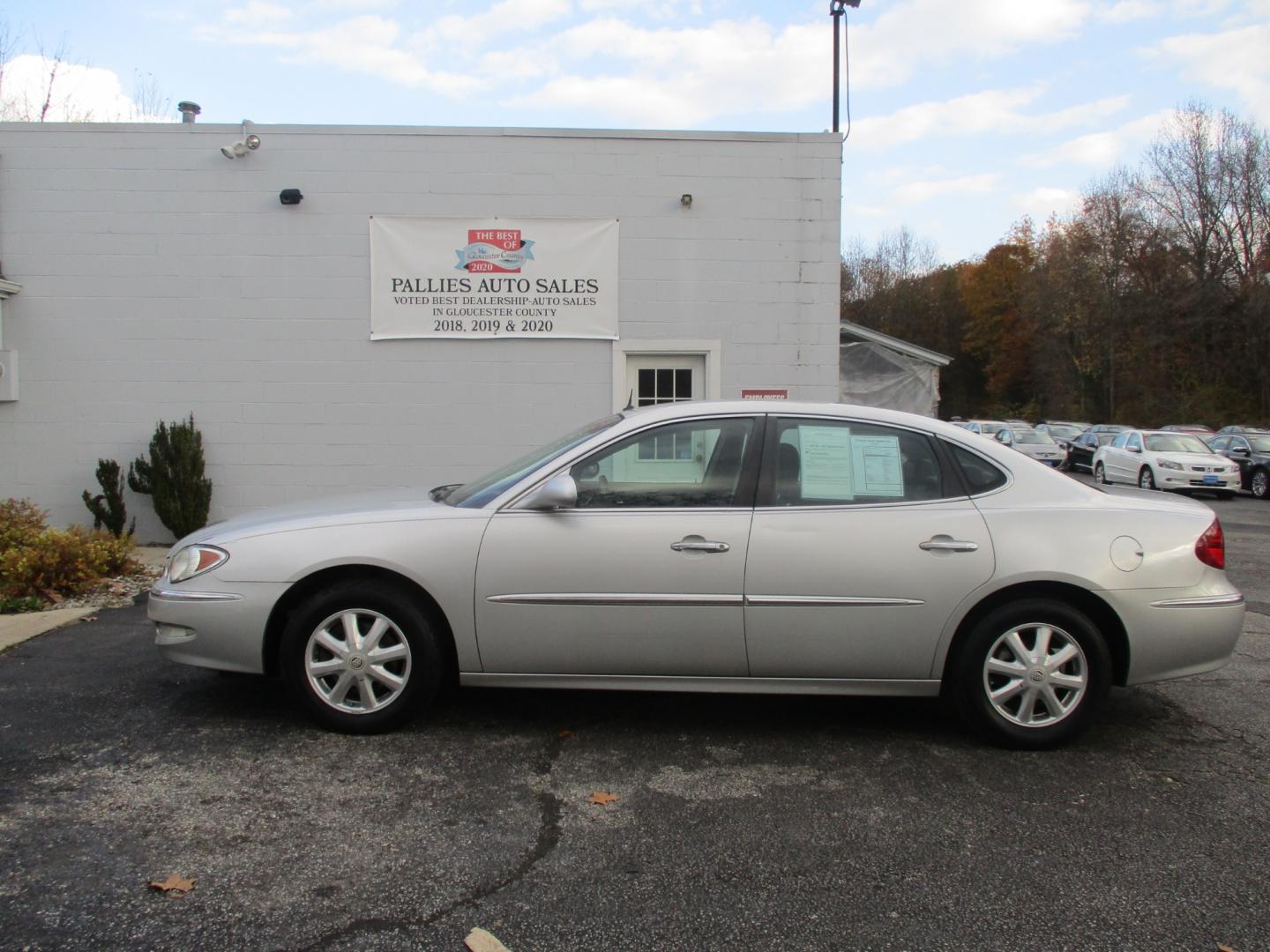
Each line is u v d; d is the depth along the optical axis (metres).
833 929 2.79
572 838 3.35
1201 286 47.31
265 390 9.47
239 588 4.25
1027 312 61.25
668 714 4.74
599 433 4.44
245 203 9.37
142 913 2.81
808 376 9.70
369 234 9.43
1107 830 3.46
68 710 4.62
